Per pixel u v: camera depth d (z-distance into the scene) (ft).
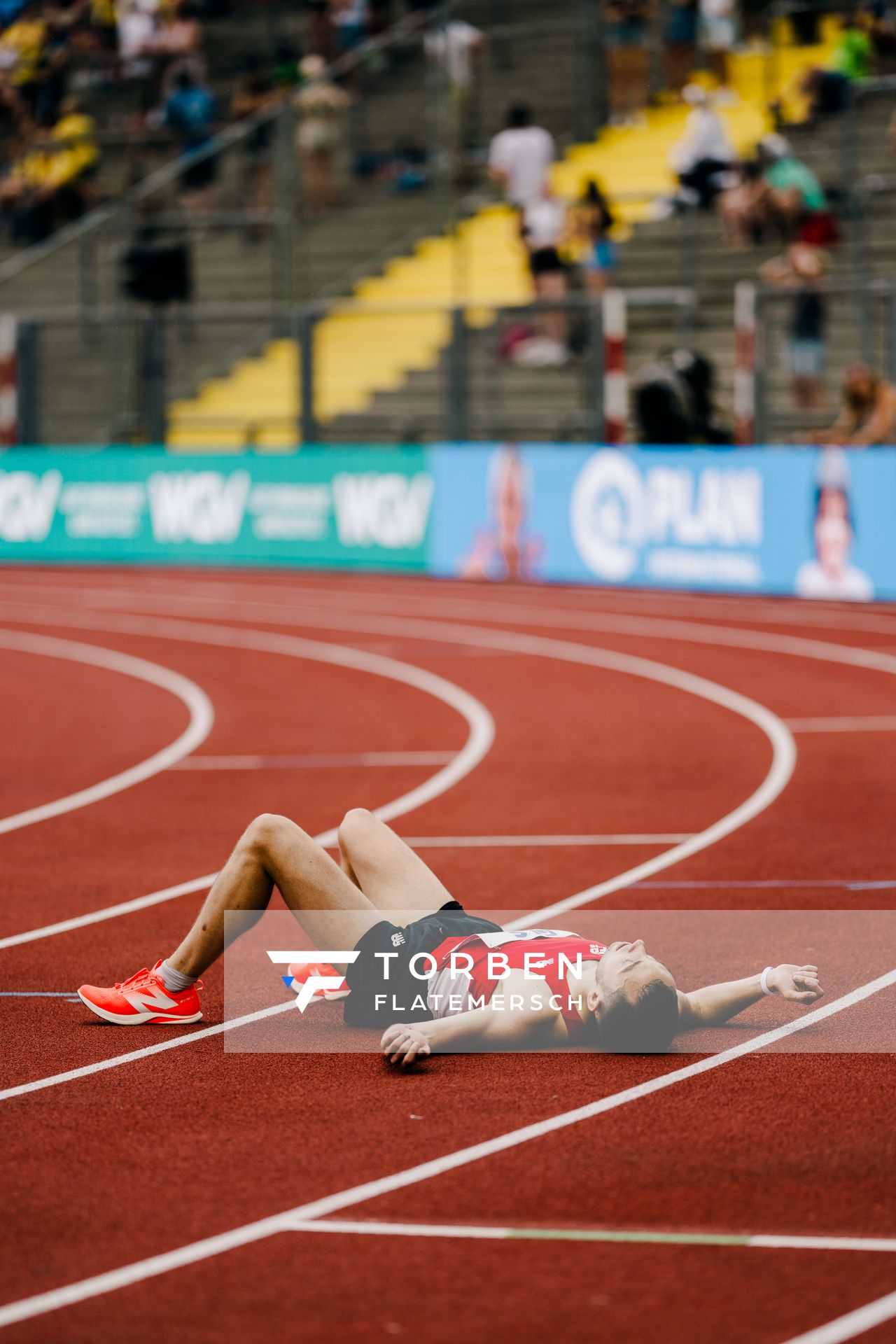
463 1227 32.40
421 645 130.82
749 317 153.89
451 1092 40.32
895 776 81.76
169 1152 36.47
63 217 225.76
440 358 187.83
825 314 157.48
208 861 66.33
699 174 183.62
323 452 184.03
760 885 61.05
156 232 217.15
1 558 208.54
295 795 79.51
